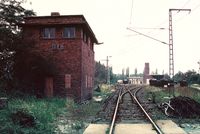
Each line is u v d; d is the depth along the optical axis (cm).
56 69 2970
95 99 3412
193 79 7906
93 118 1848
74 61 2962
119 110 2331
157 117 1892
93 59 4225
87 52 3444
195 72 8175
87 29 3219
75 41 2970
